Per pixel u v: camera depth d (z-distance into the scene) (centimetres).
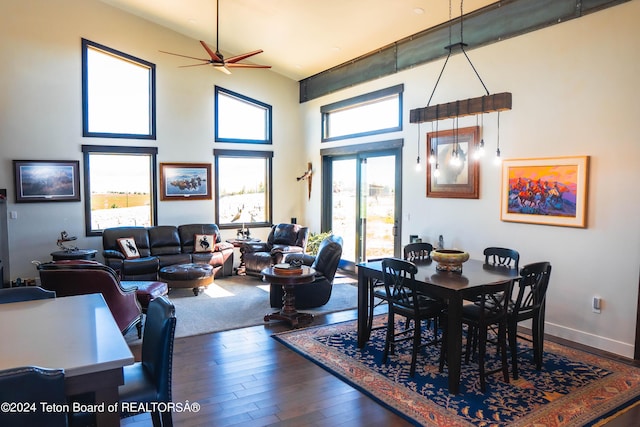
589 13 432
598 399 333
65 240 673
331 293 626
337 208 841
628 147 408
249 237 838
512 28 500
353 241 799
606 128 423
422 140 626
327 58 766
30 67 676
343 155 814
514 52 500
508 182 509
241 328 503
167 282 648
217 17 652
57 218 705
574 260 453
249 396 338
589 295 442
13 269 675
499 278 380
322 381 365
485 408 319
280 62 827
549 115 468
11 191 670
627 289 413
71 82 707
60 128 701
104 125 743
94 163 739
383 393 343
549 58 466
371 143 723
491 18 522
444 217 595
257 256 750
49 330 222
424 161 624
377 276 424
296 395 340
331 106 821
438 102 596
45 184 691
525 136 492
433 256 421
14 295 282
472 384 359
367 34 644
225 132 852
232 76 845
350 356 418
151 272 684
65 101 703
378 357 416
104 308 265
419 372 382
